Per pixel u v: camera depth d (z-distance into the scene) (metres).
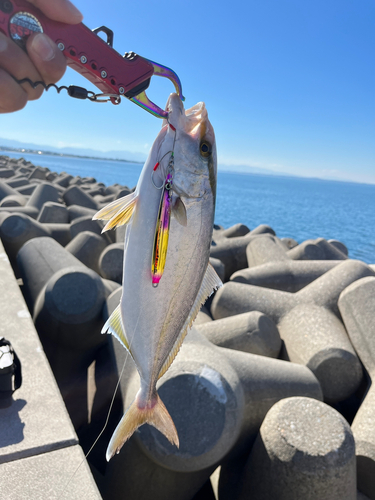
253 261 1.67
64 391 0.83
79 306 0.85
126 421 0.33
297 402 0.59
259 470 0.55
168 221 0.29
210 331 0.95
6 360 0.48
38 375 0.55
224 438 0.56
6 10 0.22
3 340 0.51
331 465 0.50
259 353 0.91
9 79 0.23
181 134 0.30
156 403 0.34
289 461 0.51
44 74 0.24
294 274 1.37
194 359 0.61
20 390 0.52
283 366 0.74
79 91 0.26
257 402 0.65
